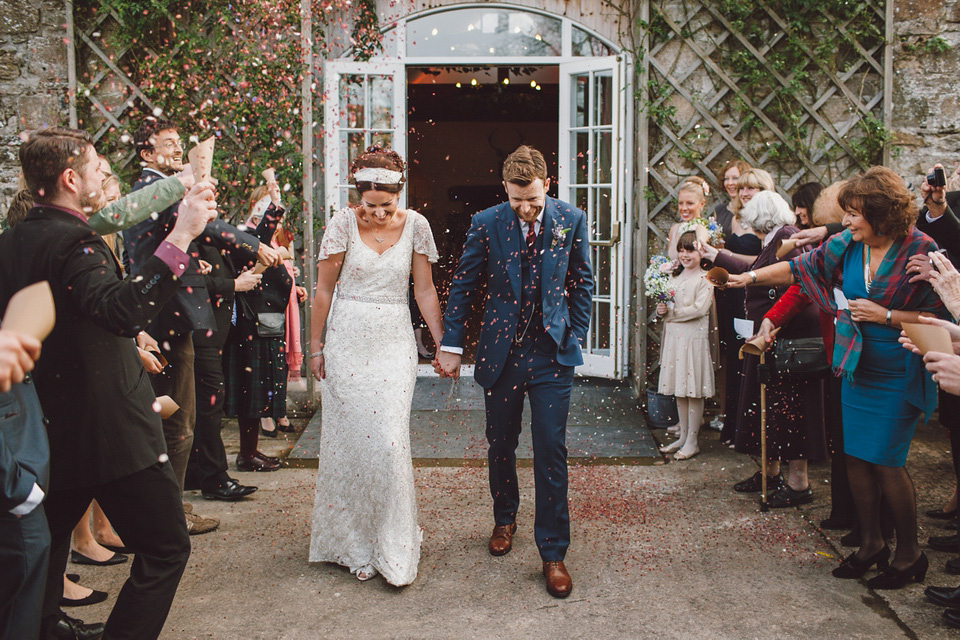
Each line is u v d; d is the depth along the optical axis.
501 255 3.11
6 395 1.85
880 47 5.62
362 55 5.79
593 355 6.16
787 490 3.91
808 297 3.58
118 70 5.61
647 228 5.77
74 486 2.10
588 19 5.87
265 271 4.34
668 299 4.61
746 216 4.09
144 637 2.21
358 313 3.19
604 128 5.88
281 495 4.09
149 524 2.23
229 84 5.64
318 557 3.24
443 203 10.80
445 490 4.15
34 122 5.66
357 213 3.22
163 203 2.38
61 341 2.06
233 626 2.77
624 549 3.40
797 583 3.08
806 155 5.70
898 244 2.93
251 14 5.52
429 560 3.30
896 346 2.94
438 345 3.38
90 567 3.24
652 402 5.22
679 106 5.74
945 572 3.17
